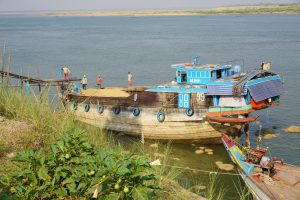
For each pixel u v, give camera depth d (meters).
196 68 30.92
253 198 20.25
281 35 125.50
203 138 30.25
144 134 31.86
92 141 15.11
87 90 38.00
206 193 20.23
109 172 7.75
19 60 80.12
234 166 25.06
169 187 12.45
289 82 52.44
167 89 30.52
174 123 30.42
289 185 19.25
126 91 36.81
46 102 17.06
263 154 21.80
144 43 114.88
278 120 36.62
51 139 14.19
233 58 76.19
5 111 16.45
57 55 88.94
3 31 195.38
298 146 29.30
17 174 8.78
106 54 89.94
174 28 186.38
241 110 28.38
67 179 8.45
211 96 29.06
